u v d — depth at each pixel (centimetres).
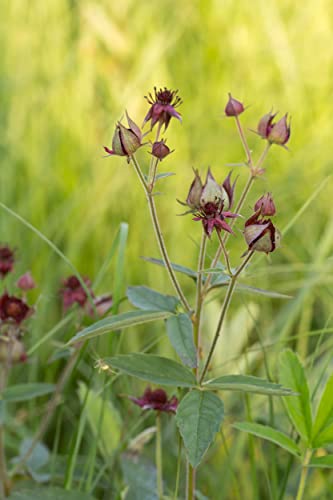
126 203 137
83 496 91
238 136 156
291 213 138
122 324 83
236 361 108
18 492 91
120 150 83
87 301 96
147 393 89
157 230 85
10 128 152
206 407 80
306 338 111
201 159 151
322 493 97
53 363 113
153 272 127
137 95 151
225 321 112
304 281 114
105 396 95
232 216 81
